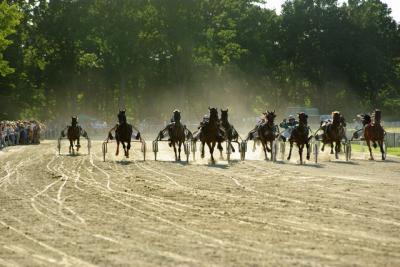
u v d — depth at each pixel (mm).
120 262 9203
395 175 22766
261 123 31469
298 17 102188
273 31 101938
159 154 35531
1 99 72062
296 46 102062
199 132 29000
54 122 79562
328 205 14953
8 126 47312
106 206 14812
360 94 102500
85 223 12484
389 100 108562
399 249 10070
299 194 17016
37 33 78375
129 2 79438
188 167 25969
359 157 33594
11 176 22391
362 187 18719
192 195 16797
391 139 45594
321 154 35625
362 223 12484
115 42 78812
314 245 10344
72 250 10039
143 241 10688
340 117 33781
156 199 16016
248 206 14781
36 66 78875
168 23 79812
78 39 77750
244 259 9328
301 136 28672
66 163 28531
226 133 29766
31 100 77625
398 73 105688
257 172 23625
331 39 101375
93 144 48688
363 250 9969
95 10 79688
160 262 9172
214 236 11117
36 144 49562
